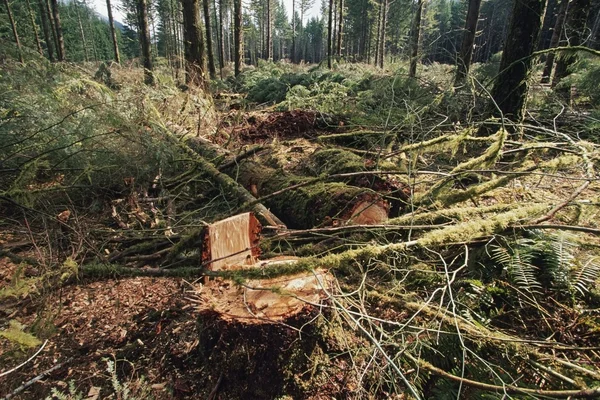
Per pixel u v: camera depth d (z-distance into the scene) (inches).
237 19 639.1
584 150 116.6
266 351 68.9
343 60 628.4
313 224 112.7
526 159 143.4
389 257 97.5
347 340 79.7
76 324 88.4
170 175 168.2
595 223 110.2
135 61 400.2
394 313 88.1
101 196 141.3
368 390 70.9
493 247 97.1
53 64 204.1
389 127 185.3
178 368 77.3
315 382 71.5
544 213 102.0
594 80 199.0
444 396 65.7
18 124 135.0
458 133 159.2
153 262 111.8
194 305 72.2
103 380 74.8
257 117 257.8
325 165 137.2
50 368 76.7
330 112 249.4
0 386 72.8
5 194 107.0
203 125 232.1
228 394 71.5
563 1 304.0
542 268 91.3
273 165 152.0
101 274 90.7
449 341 74.7
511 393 63.4
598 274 85.2
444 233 85.4
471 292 89.5
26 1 747.4
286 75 453.1
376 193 108.7
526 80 169.8
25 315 90.4
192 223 128.7
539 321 81.9
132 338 84.7
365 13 1194.0
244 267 77.0
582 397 55.7
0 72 152.0
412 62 254.5
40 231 111.8
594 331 76.0
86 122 145.6
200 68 319.3
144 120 183.8
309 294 73.5
